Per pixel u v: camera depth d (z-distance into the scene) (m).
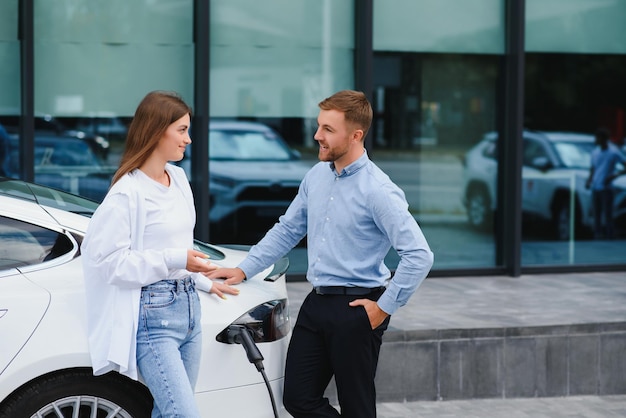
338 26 10.19
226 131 9.96
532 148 10.70
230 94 9.95
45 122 9.55
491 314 8.16
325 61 10.17
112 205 4.34
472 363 7.47
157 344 4.46
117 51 9.68
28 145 9.42
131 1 9.69
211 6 9.84
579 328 7.68
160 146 4.46
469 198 10.66
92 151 9.68
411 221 5.12
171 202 4.52
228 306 4.94
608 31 10.72
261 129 10.05
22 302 4.58
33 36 9.39
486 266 10.77
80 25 9.58
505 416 7.07
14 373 4.53
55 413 4.71
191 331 4.61
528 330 7.55
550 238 10.87
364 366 5.27
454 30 10.43
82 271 4.77
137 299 4.43
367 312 5.19
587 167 10.84
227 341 4.88
